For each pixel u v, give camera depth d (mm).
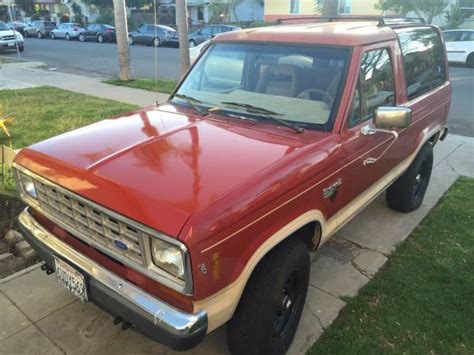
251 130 3018
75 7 50188
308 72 3299
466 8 24812
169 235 2064
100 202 2318
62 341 3021
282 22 4844
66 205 2568
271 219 2457
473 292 3617
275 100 3314
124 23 13555
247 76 3553
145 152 2645
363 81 3312
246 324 2561
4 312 3266
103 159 2580
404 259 4102
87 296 2508
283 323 2908
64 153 2717
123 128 3074
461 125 9297
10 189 4594
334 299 3520
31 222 2938
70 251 2621
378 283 3717
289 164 2592
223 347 2990
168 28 28672
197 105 3537
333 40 3338
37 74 16047
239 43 3711
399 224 4781
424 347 3039
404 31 4180
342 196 3195
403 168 4371
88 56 22750
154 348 2982
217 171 2432
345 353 2975
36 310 3293
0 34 22609
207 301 2205
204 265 2104
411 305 3447
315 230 3023
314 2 30969
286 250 2670
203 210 2113
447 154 7277
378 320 3283
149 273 2213
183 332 2109
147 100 11219
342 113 3072
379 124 3068
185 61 12422
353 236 4516
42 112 9375
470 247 4316
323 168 2811
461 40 18484
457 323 3260
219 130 3002
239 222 2238
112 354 2930
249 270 2369
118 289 2312
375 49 3486
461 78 15578
